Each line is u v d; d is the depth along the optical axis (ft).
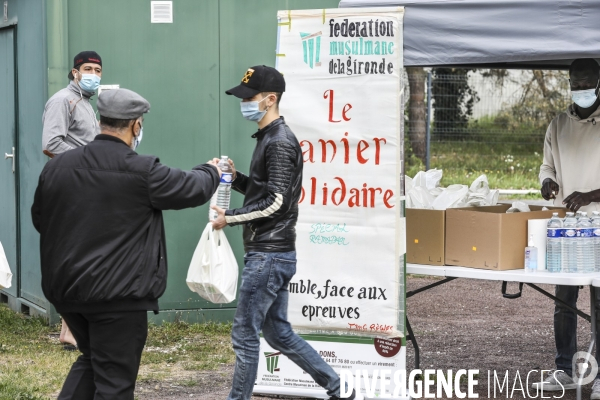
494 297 37.68
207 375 24.02
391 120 20.27
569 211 22.20
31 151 30.68
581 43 18.66
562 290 23.04
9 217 33.58
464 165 73.77
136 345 15.16
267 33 29.91
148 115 29.09
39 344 27.30
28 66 30.68
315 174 20.86
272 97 18.12
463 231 20.80
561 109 82.12
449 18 19.66
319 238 20.92
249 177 18.44
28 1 30.35
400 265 20.40
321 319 20.94
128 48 28.89
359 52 20.39
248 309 18.04
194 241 29.71
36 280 30.83
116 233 14.75
